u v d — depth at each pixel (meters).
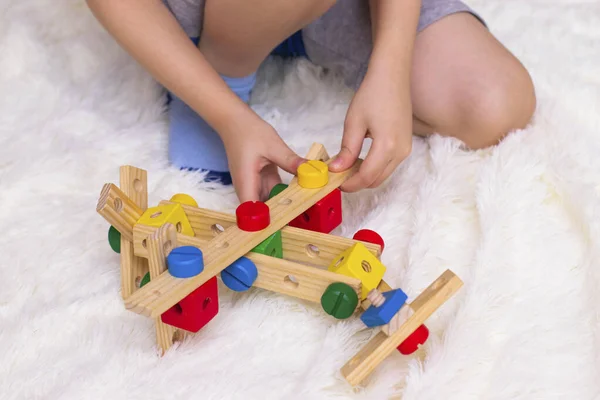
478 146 0.96
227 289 0.75
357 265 0.65
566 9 1.28
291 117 1.07
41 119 1.02
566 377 0.63
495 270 0.73
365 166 0.78
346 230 0.83
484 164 0.89
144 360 0.67
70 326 0.71
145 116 1.06
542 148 0.91
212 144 0.95
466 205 0.85
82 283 0.77
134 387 0.63
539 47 1.18
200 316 0.63
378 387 0.63
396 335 0.60
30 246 0.82
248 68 0.99
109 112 1.05
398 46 0.88
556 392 0.62
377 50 0.88
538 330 0.67
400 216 0.84
